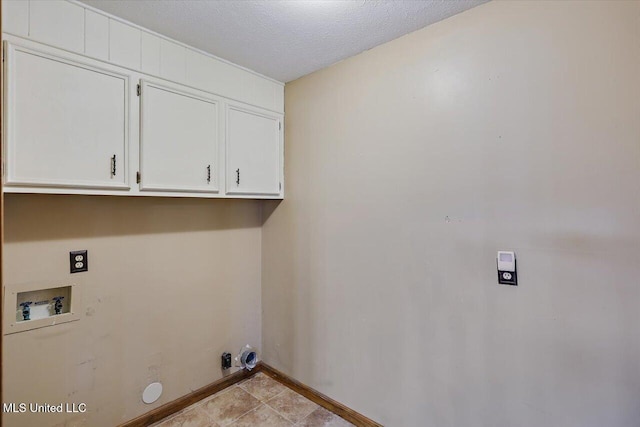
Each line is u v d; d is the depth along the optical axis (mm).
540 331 1487
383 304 1982
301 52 2053
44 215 1677
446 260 1742
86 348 1817
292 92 2469
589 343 1383
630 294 1303
